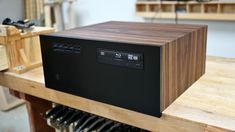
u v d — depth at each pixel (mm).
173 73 784
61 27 2912
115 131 1087
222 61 1190
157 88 725
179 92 852
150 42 730
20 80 1100
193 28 938
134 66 741
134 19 2725
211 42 2412
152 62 708
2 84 1194
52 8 2848
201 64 998
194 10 2336
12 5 1783
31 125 1355
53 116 1230
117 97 814
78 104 931
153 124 781
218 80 974
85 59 840
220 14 2172
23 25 1180
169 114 750
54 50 907
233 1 2092
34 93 1073
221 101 815
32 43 1187
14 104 2564
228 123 697
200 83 954
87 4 2969
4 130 2191
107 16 2895
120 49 752
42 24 2645
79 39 826
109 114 859
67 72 908
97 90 854
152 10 2537
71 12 2959
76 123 1155
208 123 701
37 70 1166
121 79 783
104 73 813
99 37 826
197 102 815
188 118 728
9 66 1144
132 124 820
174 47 760
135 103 782
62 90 953
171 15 2434
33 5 2348
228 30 2293
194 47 907
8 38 1099
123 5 2746
